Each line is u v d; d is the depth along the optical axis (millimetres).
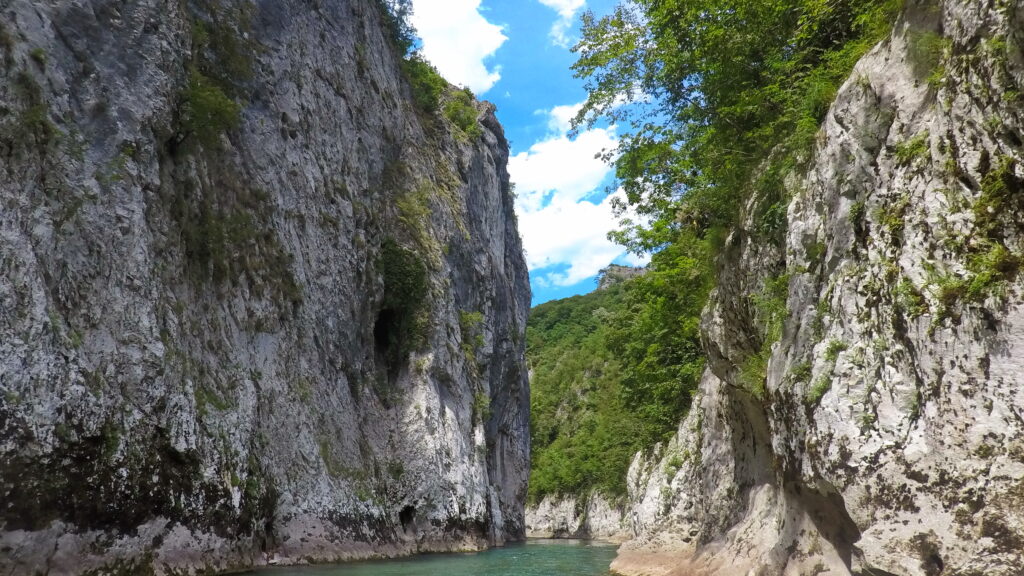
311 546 21172
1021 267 6406
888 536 7293
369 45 37281
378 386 31047
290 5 28641
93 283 14531
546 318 125250
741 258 13625
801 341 9695
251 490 18172
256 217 23000
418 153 41125
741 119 15305
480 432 37594
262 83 25078
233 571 16750
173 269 18281
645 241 25562
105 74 16406
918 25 8609
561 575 18297
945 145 7531
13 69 14039
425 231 37438
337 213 29094
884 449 7578
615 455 57281
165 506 14711
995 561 6109
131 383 14664
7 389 11703
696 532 19219
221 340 19828
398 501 28609
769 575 10000
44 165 14203
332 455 24734
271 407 21562
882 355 7926
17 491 11484
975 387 6609
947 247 7195
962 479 6594
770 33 14578
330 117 30328
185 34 20391
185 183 19484
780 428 10250
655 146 21141
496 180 56094
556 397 93938
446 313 36594
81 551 12508
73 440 12641
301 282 25125
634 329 34312
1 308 12117
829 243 9383
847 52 11336
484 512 34469
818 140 10289
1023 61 6668
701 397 23312
